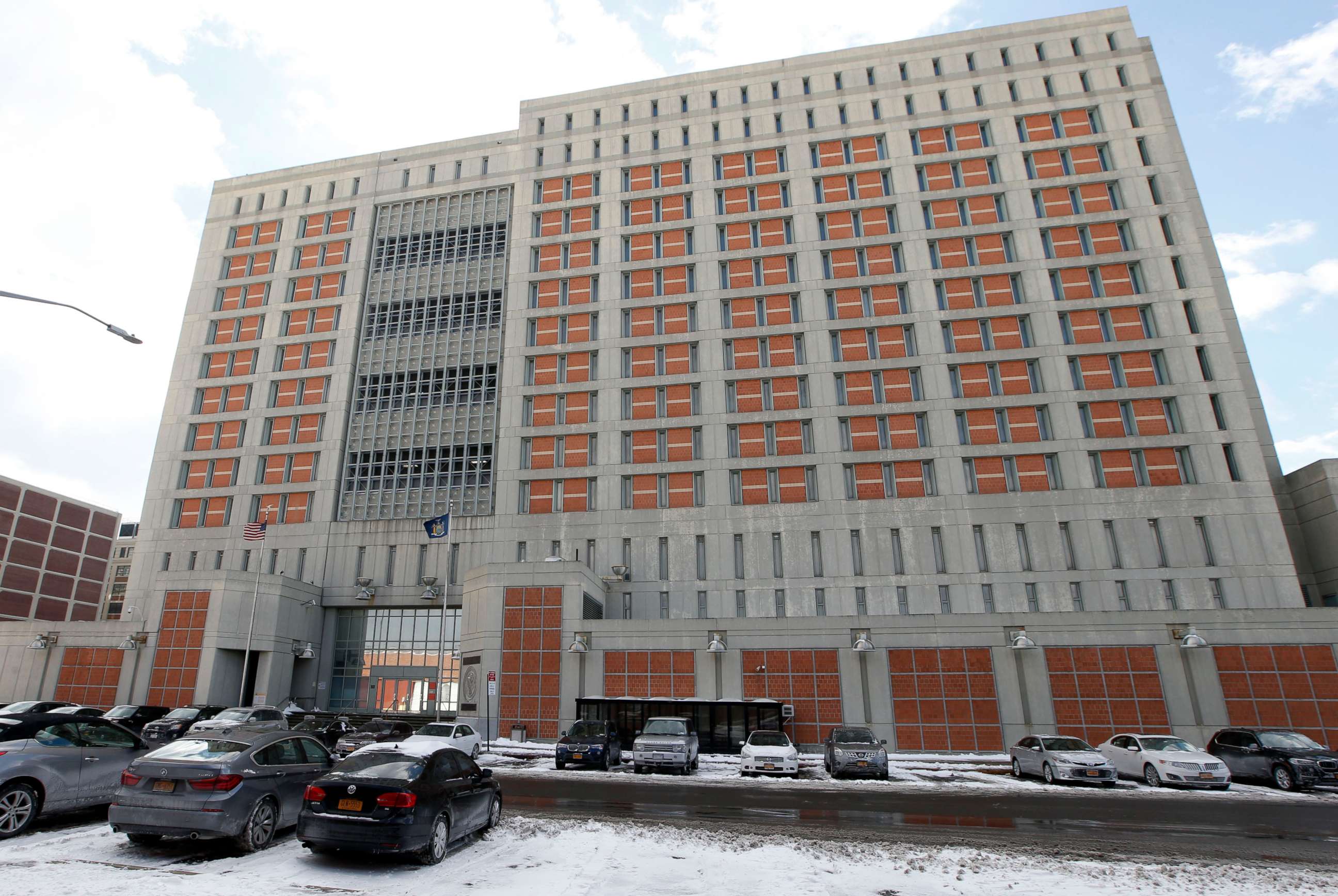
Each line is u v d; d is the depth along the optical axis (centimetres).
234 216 6225
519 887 915
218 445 5516
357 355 5634
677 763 2364
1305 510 4478
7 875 883
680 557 4603
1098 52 5294
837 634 3694
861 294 5012
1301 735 2236
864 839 1285
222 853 1044
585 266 5434
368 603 4919
